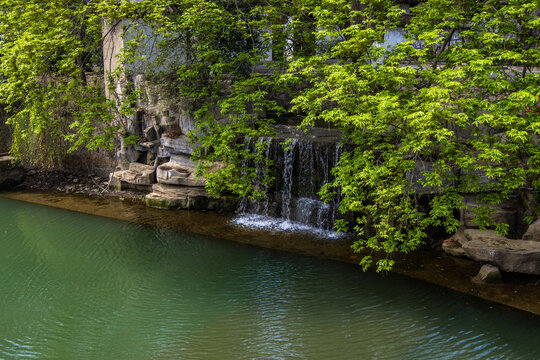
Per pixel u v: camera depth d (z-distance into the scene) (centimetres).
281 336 796
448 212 734
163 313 876
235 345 775
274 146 1312
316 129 1384
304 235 1217
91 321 855
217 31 1220
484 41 805
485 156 680
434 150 1095
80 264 1077
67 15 1202
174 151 1440
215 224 1291
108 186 1557
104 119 1206
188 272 1030
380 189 770
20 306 909
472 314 841
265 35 1191
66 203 1466
